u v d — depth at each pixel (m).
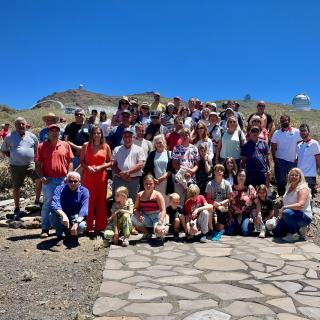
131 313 4.56
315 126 24.19
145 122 10.74
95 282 5.59
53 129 7.87
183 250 6.98
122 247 7.15
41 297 5.13
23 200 10.53
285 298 4.99
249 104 64.12
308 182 9.14
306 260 6.50
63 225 7.56
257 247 7.22
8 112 53.00
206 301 4.87
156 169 8.47
